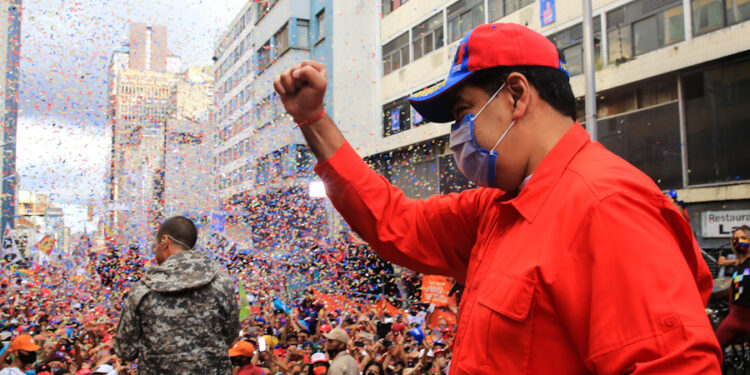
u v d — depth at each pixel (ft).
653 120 42.42
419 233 4.96
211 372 9.70
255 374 20.31
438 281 38.37
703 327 2.75
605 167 3.42
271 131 94.22
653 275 2.89
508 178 3.94
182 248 10.63
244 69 114.93
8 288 48.19
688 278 2.93
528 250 3.46
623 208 3.11
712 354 2.70
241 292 32.96
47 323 33.63
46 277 55.83
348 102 79.46
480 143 3.93
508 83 3.81
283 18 91.86
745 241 14.58
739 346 19.01
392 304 46.78
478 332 3.53
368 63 81.20
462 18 63.67
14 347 20.40
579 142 3.69
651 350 2.76
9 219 72.38
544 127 3.81
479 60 3.89
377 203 4.87
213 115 139.95
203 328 9.76
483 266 3.88
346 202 4.85
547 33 52.03
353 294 50.93
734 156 37.11
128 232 76.59
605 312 3.00
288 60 88.94
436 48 68.03
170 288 9.57
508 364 3.34
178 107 167.02
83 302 45.85
